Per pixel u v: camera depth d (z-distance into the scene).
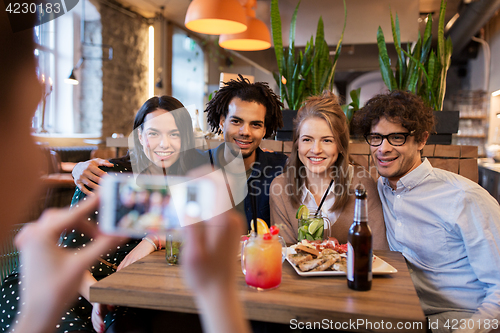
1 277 1.13
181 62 7.20
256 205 1.47
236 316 0.21
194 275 0.22
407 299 0.76
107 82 5.46
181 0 5.68
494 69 5.67
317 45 2.15
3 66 0.16
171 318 1.05
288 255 1.02
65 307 0.17
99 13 5.19
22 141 0.16
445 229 1.11
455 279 1.10
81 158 4.52
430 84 2.02
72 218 0.19
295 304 0.73
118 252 1.19
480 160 4.98
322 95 1.38
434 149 1.86
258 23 2.82
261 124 1.55
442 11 2.08
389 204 1.26
